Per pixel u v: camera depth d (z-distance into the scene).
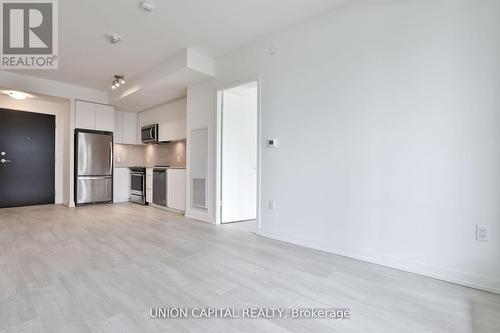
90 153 5.54
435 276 2.05
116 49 3.62
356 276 2.09
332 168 2.65
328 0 2.52
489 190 1.85
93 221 4.04
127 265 2.27
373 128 2.38
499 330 1.41
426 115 2.10
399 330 1.40
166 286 1.89
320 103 2.74
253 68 3.41
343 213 2.57
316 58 2.78
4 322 1.44
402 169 2.22
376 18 2.36
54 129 5.74
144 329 1.39
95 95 5.62
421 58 2.12
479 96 1.88
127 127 6.40
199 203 4.24
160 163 6.37
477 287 1.88
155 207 5.47
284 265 2.31
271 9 2.69
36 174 5.50
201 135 4.20
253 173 4.41
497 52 1.82
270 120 3.21
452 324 1.46
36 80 4.81
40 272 2.10
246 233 3.41
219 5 2.63
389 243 2.29
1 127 5.08
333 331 1.40
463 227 1.95
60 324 1.42
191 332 1.38
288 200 3.02
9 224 3.77
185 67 3.62
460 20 1.95
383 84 2.32
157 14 2.79
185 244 2.90
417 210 2.14
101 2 2.58
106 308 1.59
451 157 1.99
